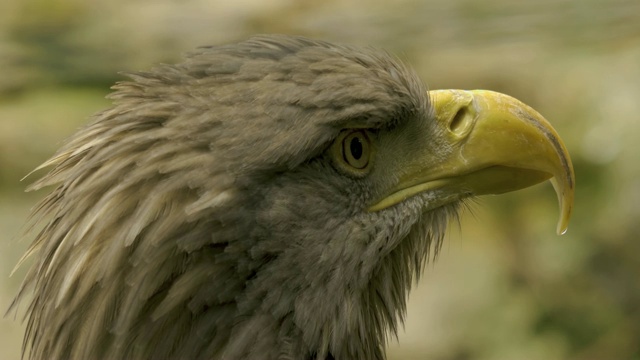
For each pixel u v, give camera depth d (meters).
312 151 5.74
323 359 5.90
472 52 15.64
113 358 5.56
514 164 6.60
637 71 15.70
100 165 5.71
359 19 14.92
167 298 5.54
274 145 5.62
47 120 15.31
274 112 5.66
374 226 6.16
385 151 6.23
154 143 5.64
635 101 15.52
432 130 6.50
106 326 5.56
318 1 15.41
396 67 6.35
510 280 15.24
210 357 5.66
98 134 5.87
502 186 6.67
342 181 5.96
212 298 5.63
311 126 5.71
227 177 5.58
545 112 15.94
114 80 15.81
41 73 15.65
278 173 5.70
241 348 5.67
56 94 15.66
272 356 5.73
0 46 15.46
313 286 5.82
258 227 5.65
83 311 5.61
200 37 15.36
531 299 15.10
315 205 5.82
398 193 6.34
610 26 15.16
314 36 15.08
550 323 14.96
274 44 6.08
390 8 15.09
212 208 5.54
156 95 5.84
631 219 14.95
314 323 5.83
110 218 5.57
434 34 15.11
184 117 5.67
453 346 14.53
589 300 15.05
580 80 15.82
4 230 14.36
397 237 6.31
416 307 14.82
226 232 5.59
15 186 15.18
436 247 6.72
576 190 15.55
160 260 5.51
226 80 5.77
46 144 15.27
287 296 5.75
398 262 6.52
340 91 5.83
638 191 15.03
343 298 5.96
